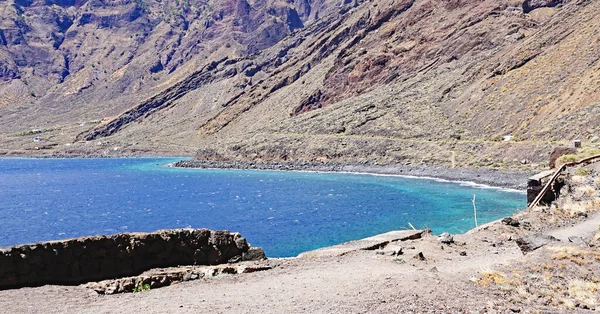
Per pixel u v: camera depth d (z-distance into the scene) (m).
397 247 16.94
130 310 10.20
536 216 23.03
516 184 56.00
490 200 48.38
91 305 10.58
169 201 60.38
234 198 60.56
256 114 172.75
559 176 28.09
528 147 63.56
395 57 138.88
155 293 11.76
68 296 11.28
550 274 13.22
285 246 32.38
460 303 10.73
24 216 52.00
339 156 95.31
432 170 73.00
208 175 95.94
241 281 13.04
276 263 15.16
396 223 39.03
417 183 65.81
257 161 110.38
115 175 104.12
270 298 11.17
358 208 47.81
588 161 31.98
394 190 60.28
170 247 14.42
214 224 43.16
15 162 170.00
